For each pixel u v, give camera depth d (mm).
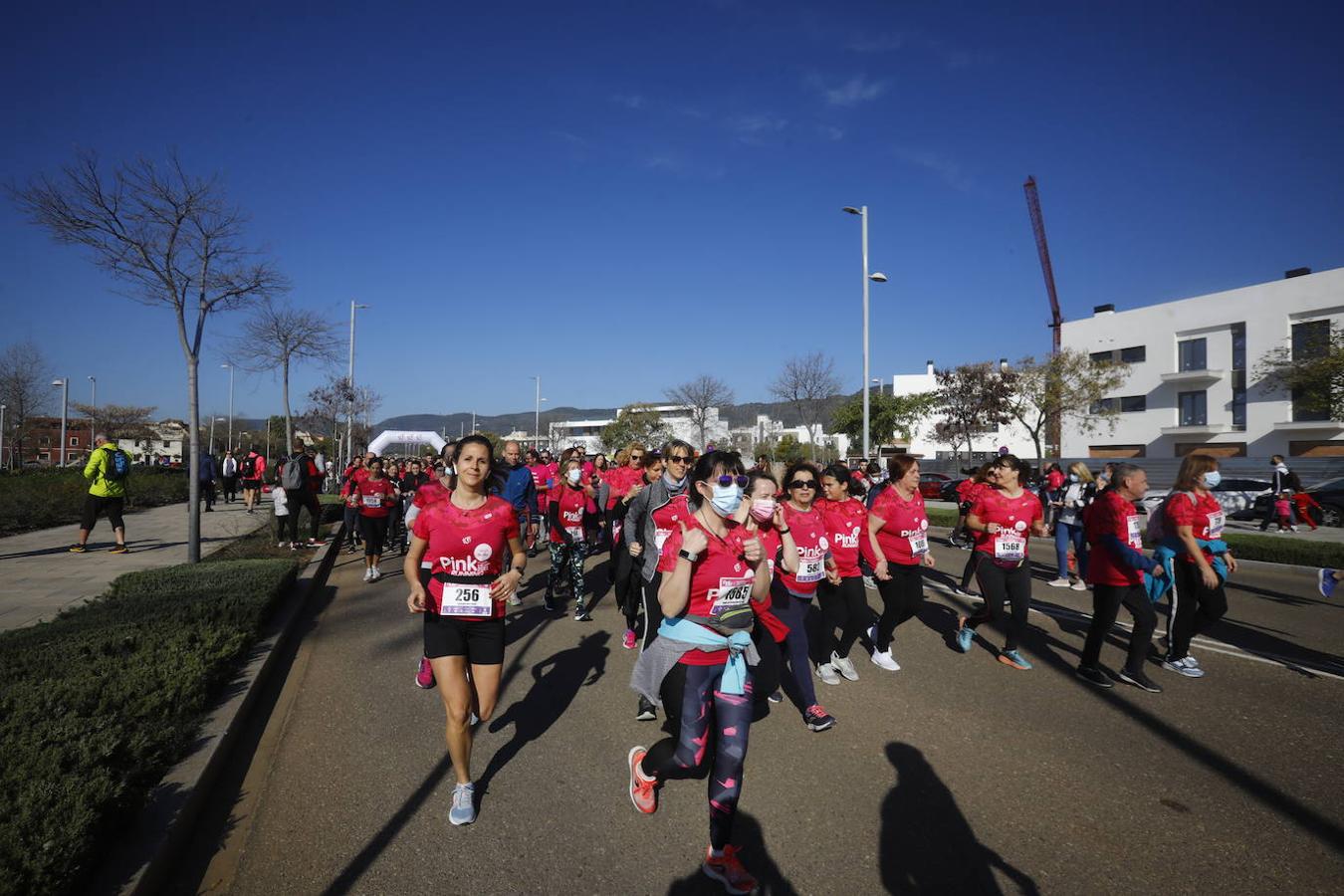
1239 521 22609
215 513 19172
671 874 3248
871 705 5422
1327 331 32125
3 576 9422
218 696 5004
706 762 3363
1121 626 7969
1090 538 5988
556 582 8680
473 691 4000
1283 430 33500
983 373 37406
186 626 5648
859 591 5914
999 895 3084
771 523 4996
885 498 6238
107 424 62031
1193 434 36781
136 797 3354
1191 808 3830
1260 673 6230
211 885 3150
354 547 14305
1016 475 6195
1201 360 37062
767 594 3473
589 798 3939
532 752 4531
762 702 3543
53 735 3512
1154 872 3256
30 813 2844
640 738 4750
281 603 8000
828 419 58125
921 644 7176
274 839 3521
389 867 3287
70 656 4836
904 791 4027
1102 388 34250
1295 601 9453
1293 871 3271
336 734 4820
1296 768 4324
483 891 3111
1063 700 5523
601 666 6309
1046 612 8703
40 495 15836
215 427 75125
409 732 4848
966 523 6496
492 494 3953
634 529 6652
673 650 3309
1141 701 5504
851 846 3469
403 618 8086
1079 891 3119
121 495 11742
